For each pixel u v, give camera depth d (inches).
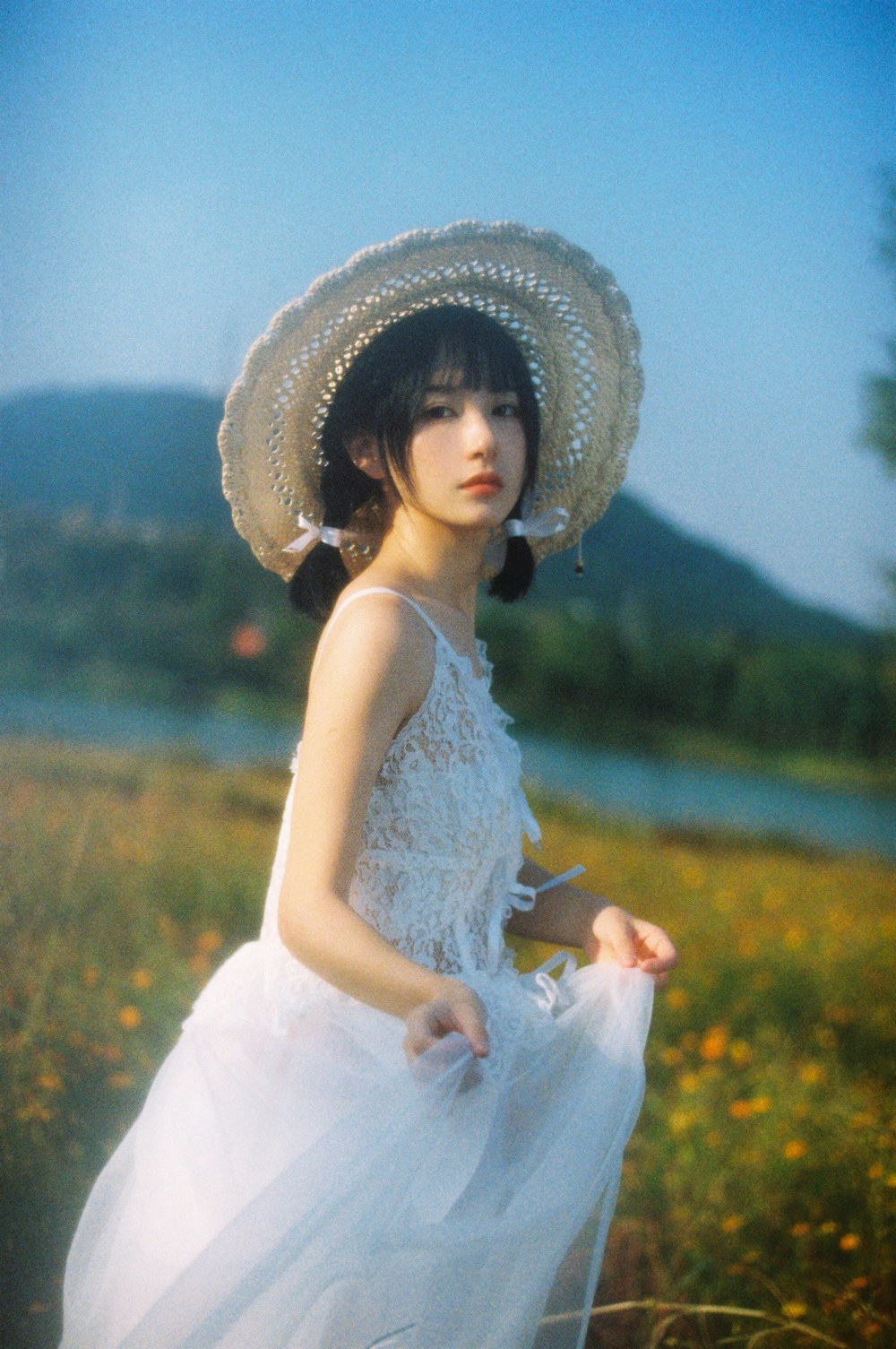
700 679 789.2
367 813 60.6
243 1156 58.3
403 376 65.6
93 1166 99.7
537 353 78.4
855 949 202.4
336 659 59.4
